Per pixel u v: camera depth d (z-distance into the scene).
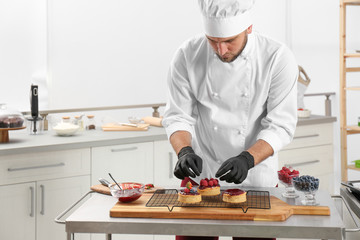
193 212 1.85
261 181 2.25
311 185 1.94
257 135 2.25
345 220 2.59
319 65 5.05
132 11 5.18
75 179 3.26
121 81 5.20
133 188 2.04
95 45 5.04
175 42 5.42
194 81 2.26
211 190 2.07
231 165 1.97
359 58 4.53
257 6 5.46
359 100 4.51
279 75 2.15
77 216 1.89
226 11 1.97
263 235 1.77
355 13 4.52
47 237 3.19
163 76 5.41
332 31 4.89
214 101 2.23
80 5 4.93
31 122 3.50
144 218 1.86
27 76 4.73
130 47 5.21
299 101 4.25
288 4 5.33
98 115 5.10
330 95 4.90
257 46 2.17
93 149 3.31
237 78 2.17
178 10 5.40
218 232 1.79
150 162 3.53
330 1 4.89
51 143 3.16
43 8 4.73
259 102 2.20
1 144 3.12
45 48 4.77
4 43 4.61
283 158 3.99
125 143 3.41
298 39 5.28
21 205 3.09
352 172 4.69
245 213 1.83
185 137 2.22
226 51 2.06
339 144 4.86
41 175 3.13
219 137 2.25
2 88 4.64
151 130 3.71
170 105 2.32
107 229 1.84
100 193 2.24
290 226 1.76
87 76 5.03
